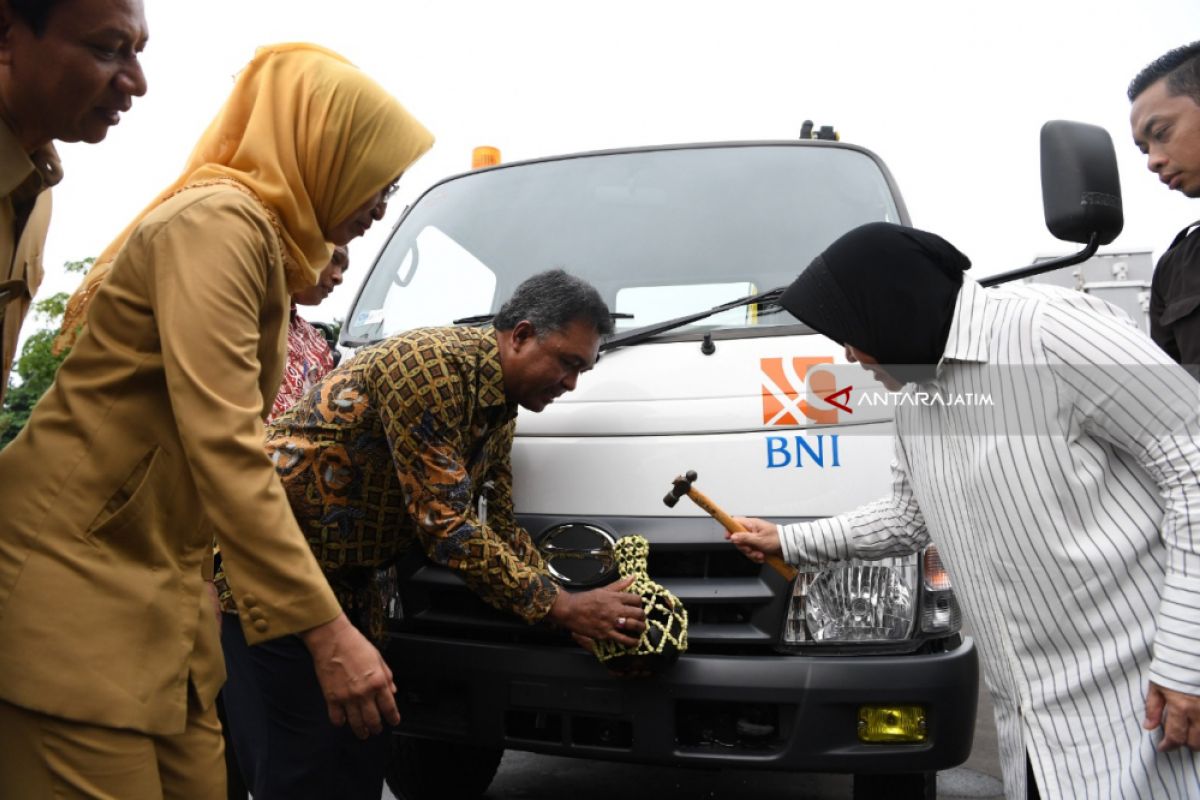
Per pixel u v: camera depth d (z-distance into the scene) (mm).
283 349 1916
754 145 3664
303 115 1846
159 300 1631
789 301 2047
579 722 2619
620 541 2555
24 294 1720
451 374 2320
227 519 1607
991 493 1901
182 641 1692
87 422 1634
